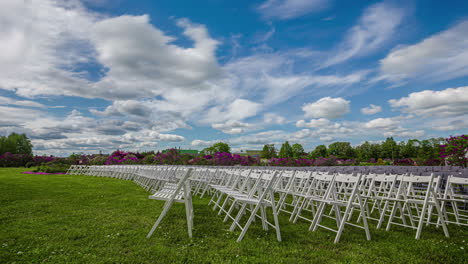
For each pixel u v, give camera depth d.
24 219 4.49
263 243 3.39
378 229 4.27
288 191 5.11
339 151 54.47
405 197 4.77
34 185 9.58
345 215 3.64
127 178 13.88
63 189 8.77
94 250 3.03
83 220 4.47
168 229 3.98
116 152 23.14
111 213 5.06
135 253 2.94
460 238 3.73
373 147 54.22
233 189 5.66
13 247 3.10
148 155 22.17
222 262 2.71
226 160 18.72
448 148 12.92
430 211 4.46
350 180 4.39
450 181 4.72
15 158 24.88
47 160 25.33
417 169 8.54
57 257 2.79
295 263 2.72
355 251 3.15
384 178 5.23
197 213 5.32
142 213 5.11
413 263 2.77
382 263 2.75
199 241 3.42
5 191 7.71
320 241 3.57
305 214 5.48
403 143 51.72
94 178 14.00
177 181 8.17
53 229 3.89
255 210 3.62
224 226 4.25
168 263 2.69
